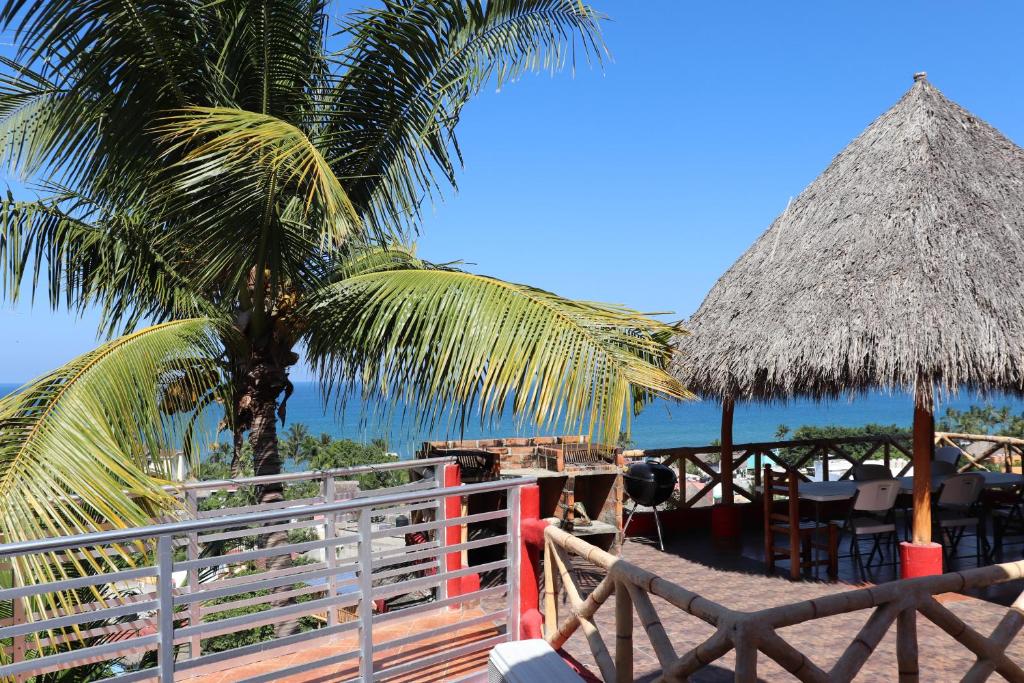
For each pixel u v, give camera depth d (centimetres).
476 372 480
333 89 645
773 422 8706
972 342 561
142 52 563
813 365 616
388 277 589
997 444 1002
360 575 376
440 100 666
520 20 676
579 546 371
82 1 523
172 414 523
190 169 589
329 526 511
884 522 731
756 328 708
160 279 668
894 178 708
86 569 508
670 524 933
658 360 633
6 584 372
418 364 534
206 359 549
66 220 650
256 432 632
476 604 568
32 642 409
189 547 457
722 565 755
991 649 317
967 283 593
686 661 276
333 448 1423
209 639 612
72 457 371
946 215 645
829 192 797
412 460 551
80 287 671
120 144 592
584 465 799
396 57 634
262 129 458
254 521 333
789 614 261
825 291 658
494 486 418
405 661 432
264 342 622
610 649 508
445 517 550
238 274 601
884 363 575
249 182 543
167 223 637
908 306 587
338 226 484
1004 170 723
